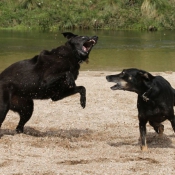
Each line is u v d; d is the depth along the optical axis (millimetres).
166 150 11266
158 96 10766
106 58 31188
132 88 10883
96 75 23500
